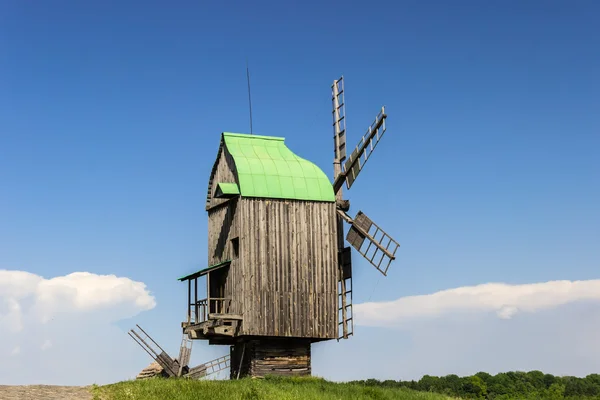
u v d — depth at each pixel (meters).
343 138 51.94
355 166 49.78
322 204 47.22
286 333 45.19
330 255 46.81
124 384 36.03
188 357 48.50
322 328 45.97
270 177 46.75
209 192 51.41
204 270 46.50
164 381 37.75
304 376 46.12
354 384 42.34
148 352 48.28
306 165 48.34
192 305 48.31
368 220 49.44
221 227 48.81
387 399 36.69
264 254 45.59
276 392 35.44
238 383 38.47
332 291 46.47
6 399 30.30
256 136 49.69
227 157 49.09
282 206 46.44
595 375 60.91
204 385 36.00
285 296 45.53
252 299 44.91
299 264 46.09
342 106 52.47
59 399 31.25
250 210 45.84
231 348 50.31
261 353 46.31
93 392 33.69
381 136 48.03
